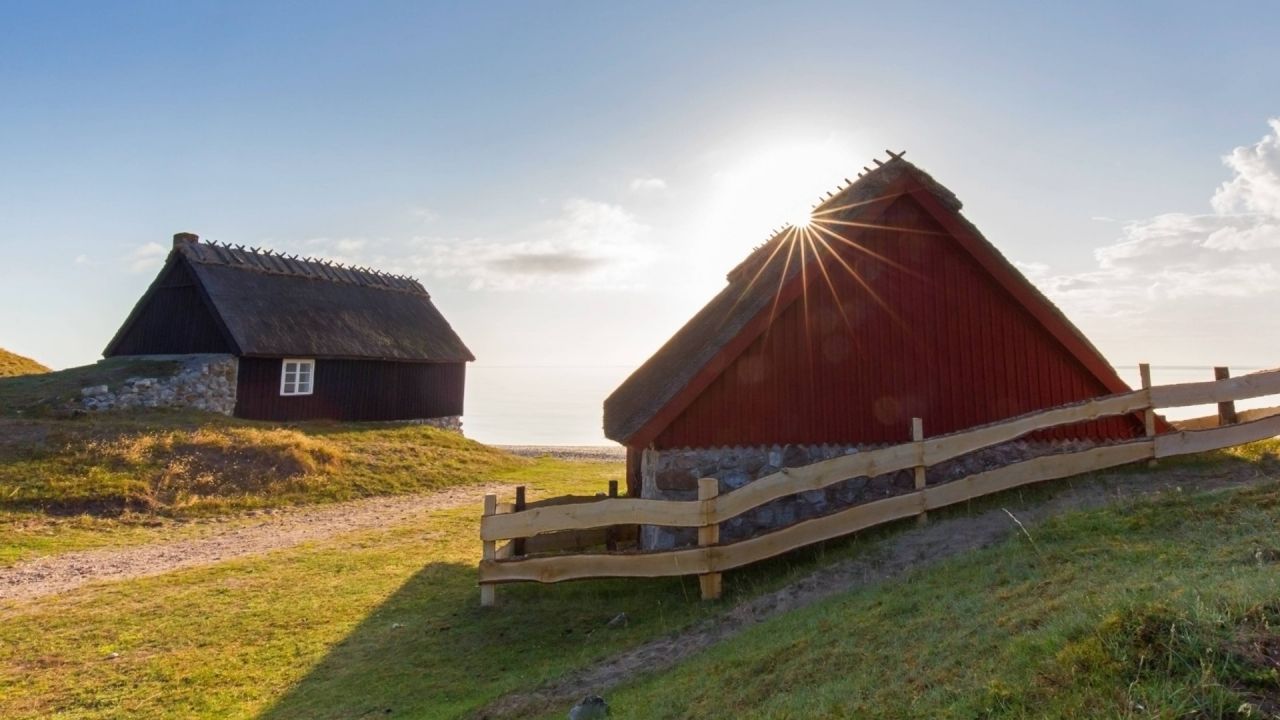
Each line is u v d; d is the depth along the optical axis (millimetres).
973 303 12680
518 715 6879
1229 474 9578
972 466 12156
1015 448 12359
